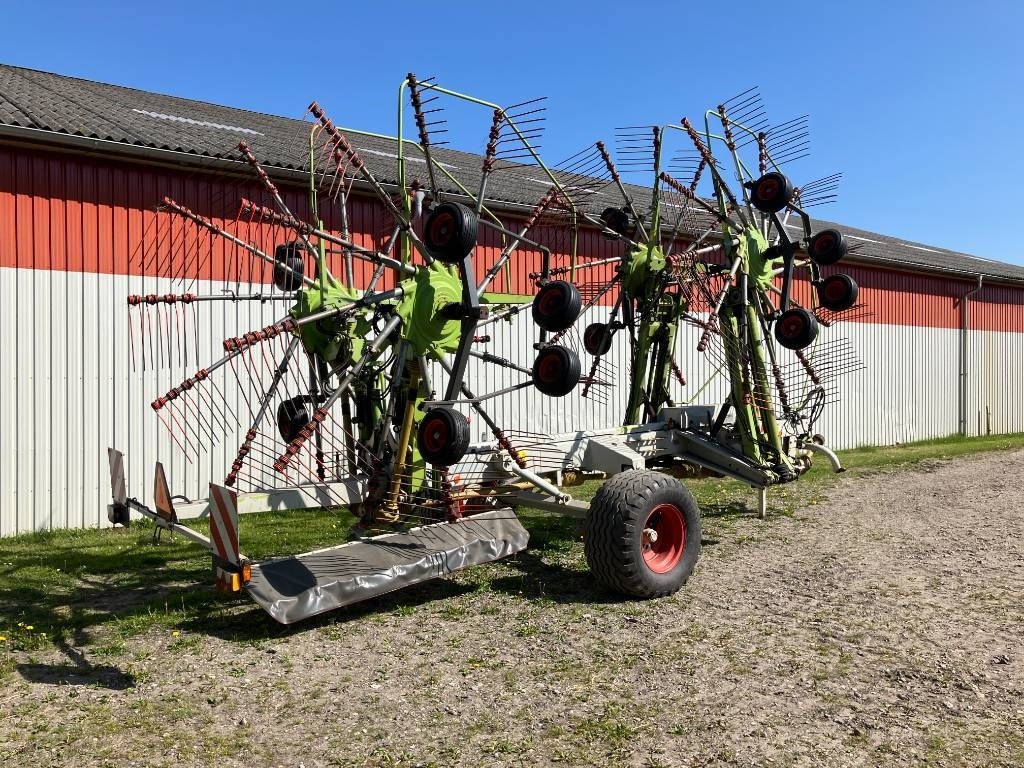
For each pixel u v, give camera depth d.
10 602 5.84
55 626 5.26
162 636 5.06
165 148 8.86
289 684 4.32
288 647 4.86
